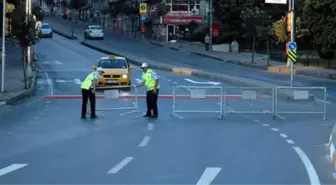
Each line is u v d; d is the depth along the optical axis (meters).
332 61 64.06
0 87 36.75
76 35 109.69
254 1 86.38
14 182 12.16
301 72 54.22
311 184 12.09
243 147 16.98
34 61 56.53
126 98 33.06
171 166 13.98
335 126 19.97
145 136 19.17
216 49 84.00
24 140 18.33
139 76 48.41
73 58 66.88
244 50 85.56
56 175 12.91
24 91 34.72
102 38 100.31
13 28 37.31
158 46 91.31
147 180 12.38
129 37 109.75
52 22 150.88
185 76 49.09
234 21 88.31
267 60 64.81
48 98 33.47
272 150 16.48
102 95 34.50
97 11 153.62
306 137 19.14
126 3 116.06
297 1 64.25
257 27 65.50
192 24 98.56
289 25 37.19
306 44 79.69
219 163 14.41
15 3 43.91
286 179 12.55
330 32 52.31
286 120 24.27
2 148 16.75
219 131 20.56
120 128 21.25
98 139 18.50
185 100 32.03
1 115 25.52
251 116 25.66
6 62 57.91
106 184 11.97
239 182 12.21
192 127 21.66
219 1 88.56
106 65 38.62
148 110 24.75
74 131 20.45
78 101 31.83
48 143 17.69
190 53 80.62
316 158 15.23
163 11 97.19
